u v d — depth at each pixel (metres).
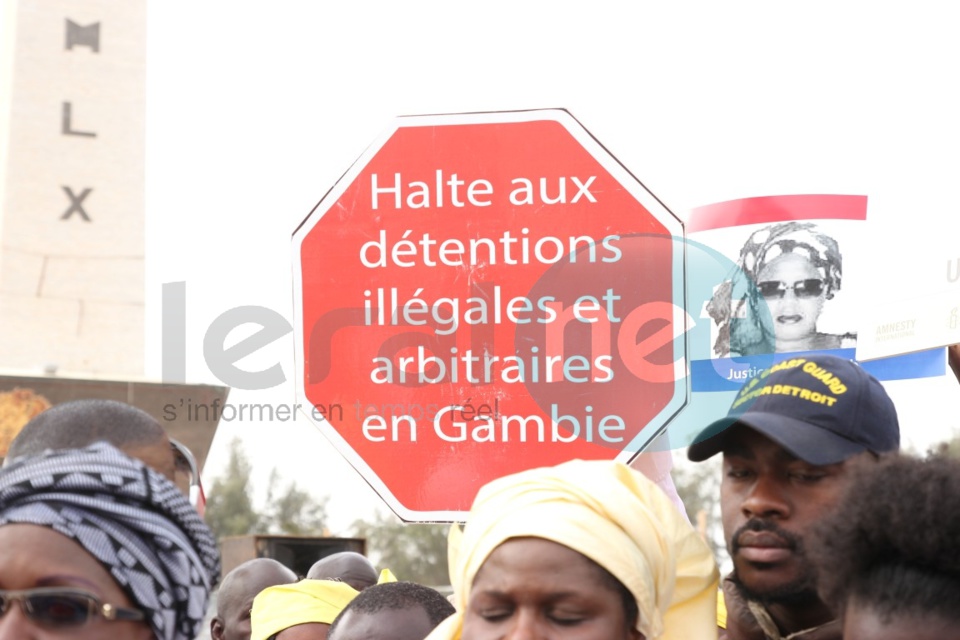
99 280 19.98
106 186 20.28
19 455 2.32
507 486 2.28
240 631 4.79
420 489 3.00
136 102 20.69
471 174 3.09
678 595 2.41
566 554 2.13
